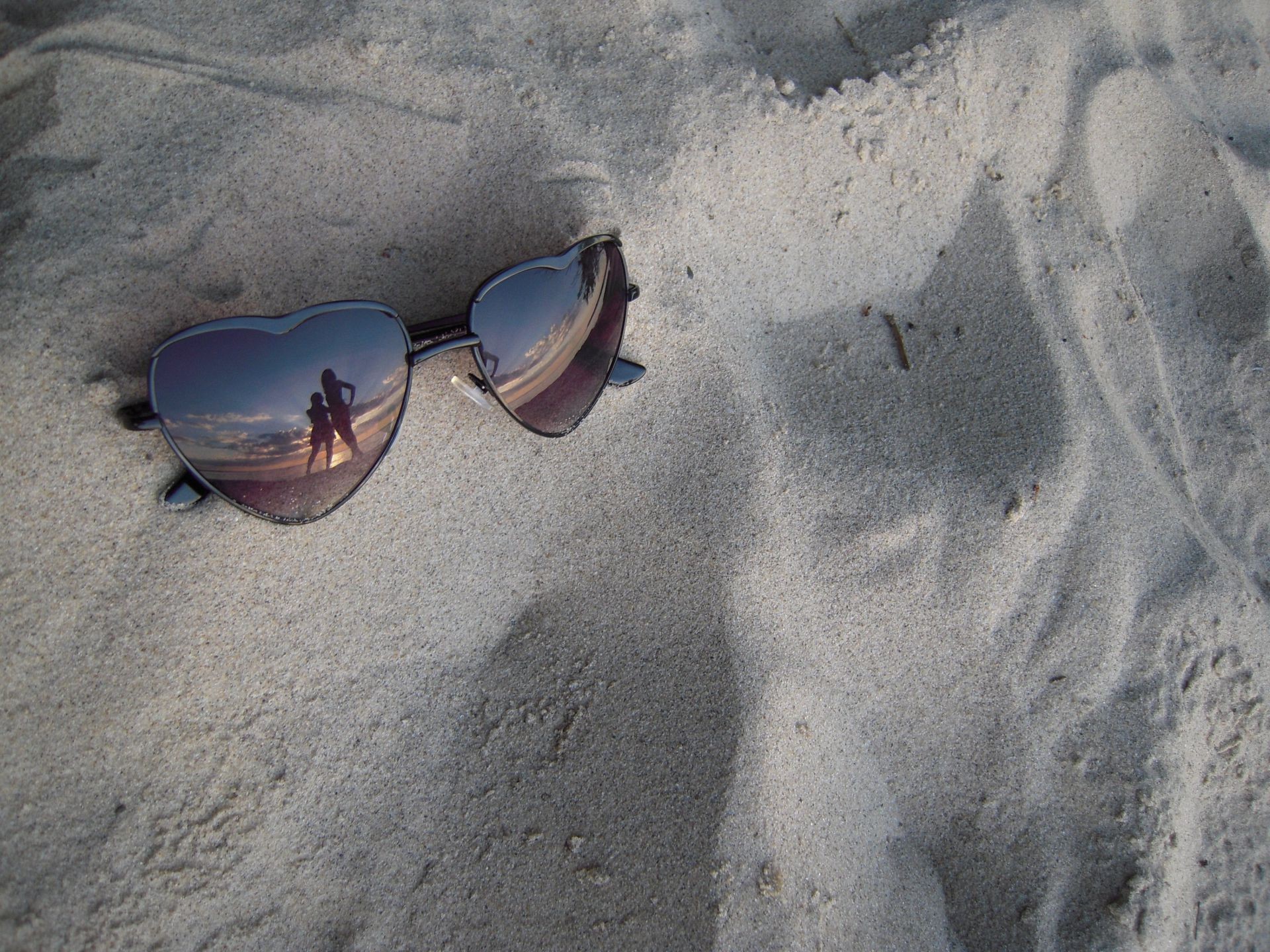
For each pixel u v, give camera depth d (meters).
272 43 0.25
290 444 0.23
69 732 0.22
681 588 0.27
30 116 0.23
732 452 0.27
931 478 0.28
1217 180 0.33
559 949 0.24
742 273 0.29
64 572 0.22
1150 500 0.30
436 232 0.25
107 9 0.24
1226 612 0.30
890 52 0.30
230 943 0.23
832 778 0.27
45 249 0.22
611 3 0.28
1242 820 0.29
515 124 0.26
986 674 0.28
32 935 0.21
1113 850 0.28
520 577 0.27
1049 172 0.32
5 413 0.21
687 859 0.25
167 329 0.23
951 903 0.27
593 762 0.26
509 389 0.25
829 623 0.27
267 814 0.24
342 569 0.25
